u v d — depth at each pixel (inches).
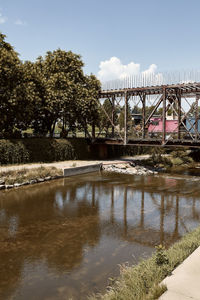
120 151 1654.8
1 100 1090.1
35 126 1445.6
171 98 1107.3
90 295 269.6
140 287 217.8
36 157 1164.5
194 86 1005.2
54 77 1291.8
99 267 333.7
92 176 1056.8
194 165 1427.2
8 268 334.0
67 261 352.5
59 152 1273.4
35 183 894.4
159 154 1481.3
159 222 522.6
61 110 1334.9
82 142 1425.9
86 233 460.8
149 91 1195.9
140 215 568.7
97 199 701.9
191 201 685.3
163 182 941.8
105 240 428.5
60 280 303.6
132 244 410.9
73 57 1414.9
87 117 1409.9
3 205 634.2
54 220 531.5
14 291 282.8
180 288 202.7
